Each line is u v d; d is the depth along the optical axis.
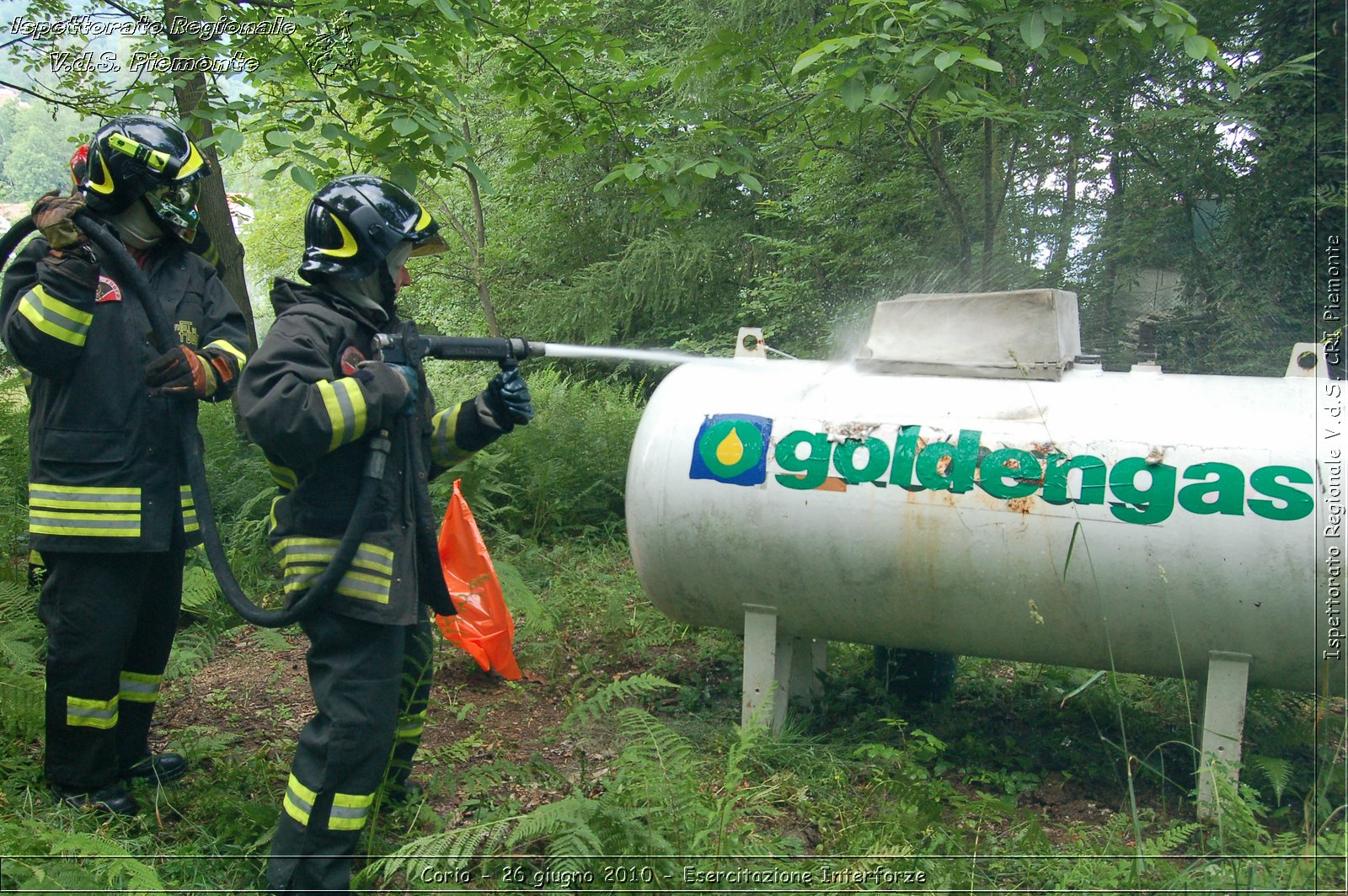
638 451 3.34
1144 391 2.99
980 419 3.01
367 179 2.46
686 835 2.43
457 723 3.58
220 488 5.60
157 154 2.64
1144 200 7.11
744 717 3.34
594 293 12.77
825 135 5.80
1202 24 6.52
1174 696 3.71
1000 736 3.51
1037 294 3.20
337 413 2.19
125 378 2.69
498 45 6.16
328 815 2.33
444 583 2.55
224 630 4.38
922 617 3.09
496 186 13.66
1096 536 2.83
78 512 2.66
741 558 3.19
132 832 2.74
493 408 2.75
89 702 2.75
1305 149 6.14
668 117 5.71
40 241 2.74
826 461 3.08
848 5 4.66
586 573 5.21
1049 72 6.25
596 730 3.51
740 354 3.70
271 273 15.73
